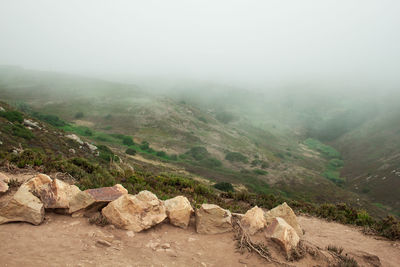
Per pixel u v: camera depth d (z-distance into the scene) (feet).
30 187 17.43
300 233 19.35
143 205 17.06
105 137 253.65
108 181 32.76
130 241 14.66
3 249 11.99
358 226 29.09
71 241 13.64
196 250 14.78
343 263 14.82
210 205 18.47
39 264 11.15
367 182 280.10
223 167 247.70
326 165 375.86
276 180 228.22
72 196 17.71
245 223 17.62
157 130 318.24
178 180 45.50
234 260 13.94
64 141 106.83
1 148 66.08
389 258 18.56
